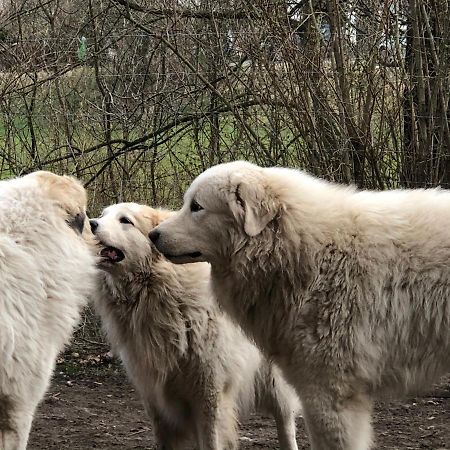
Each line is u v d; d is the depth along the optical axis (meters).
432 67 7.19
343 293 3.86
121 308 4.97
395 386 3.98
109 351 7.54
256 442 5.68
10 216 3.70
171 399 5.04
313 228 3.91
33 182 3.86
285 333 4.02
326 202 4.00
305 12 7.41
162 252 4.13
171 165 8.02
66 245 3.84
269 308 4.06
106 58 8.31
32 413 3.79
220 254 4.07
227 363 4.89
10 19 8.13
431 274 3.81
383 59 7.12
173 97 8.03
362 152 7.21
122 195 8.00
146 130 8.12
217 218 4.01
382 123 7.21
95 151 8.15
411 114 7.09
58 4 8.26
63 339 3.90
